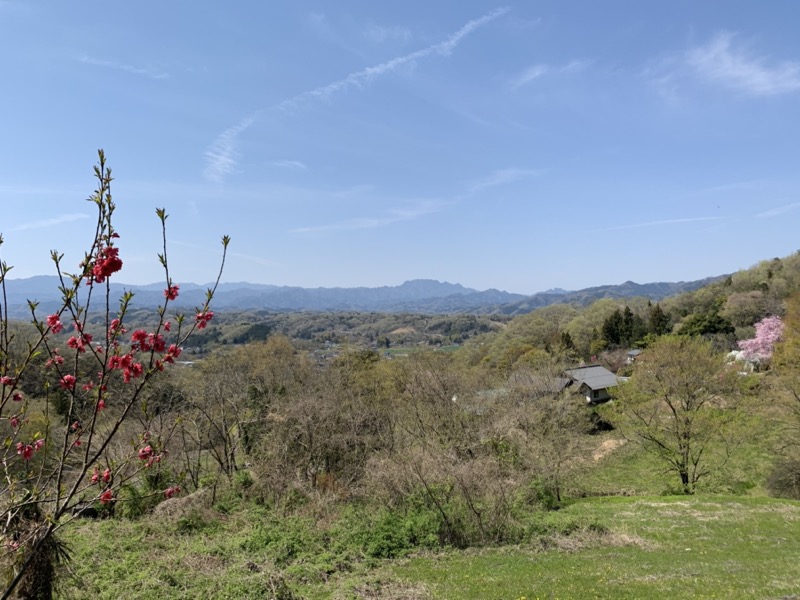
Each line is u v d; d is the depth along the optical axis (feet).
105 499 13.82
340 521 52.90
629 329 225.15
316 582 40.34
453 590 37.24
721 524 57.67
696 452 89.92
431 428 84.02
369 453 77.46
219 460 75.87
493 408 90.07
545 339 220.84
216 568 41.47
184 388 82.43
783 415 84.84
